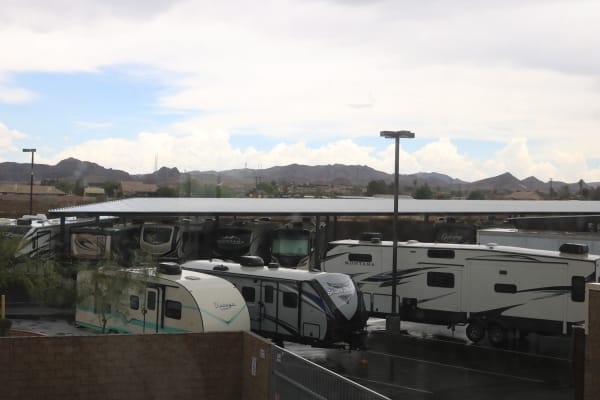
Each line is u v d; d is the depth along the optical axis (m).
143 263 19.75
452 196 157.88
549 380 18.41
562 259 21.67
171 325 18.83
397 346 22.94
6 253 20.69
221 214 35.47
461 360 20.83
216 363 14.66
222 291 18.84
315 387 11.27
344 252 26.53
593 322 13.62
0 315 23.67
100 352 14.04
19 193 110.12
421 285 24.56
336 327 20.02
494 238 30.83
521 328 22.42
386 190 155.88
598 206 54.06
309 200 48.47
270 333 21.52
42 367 13.78
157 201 42.09
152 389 14.30
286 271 21.75
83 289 20.22
